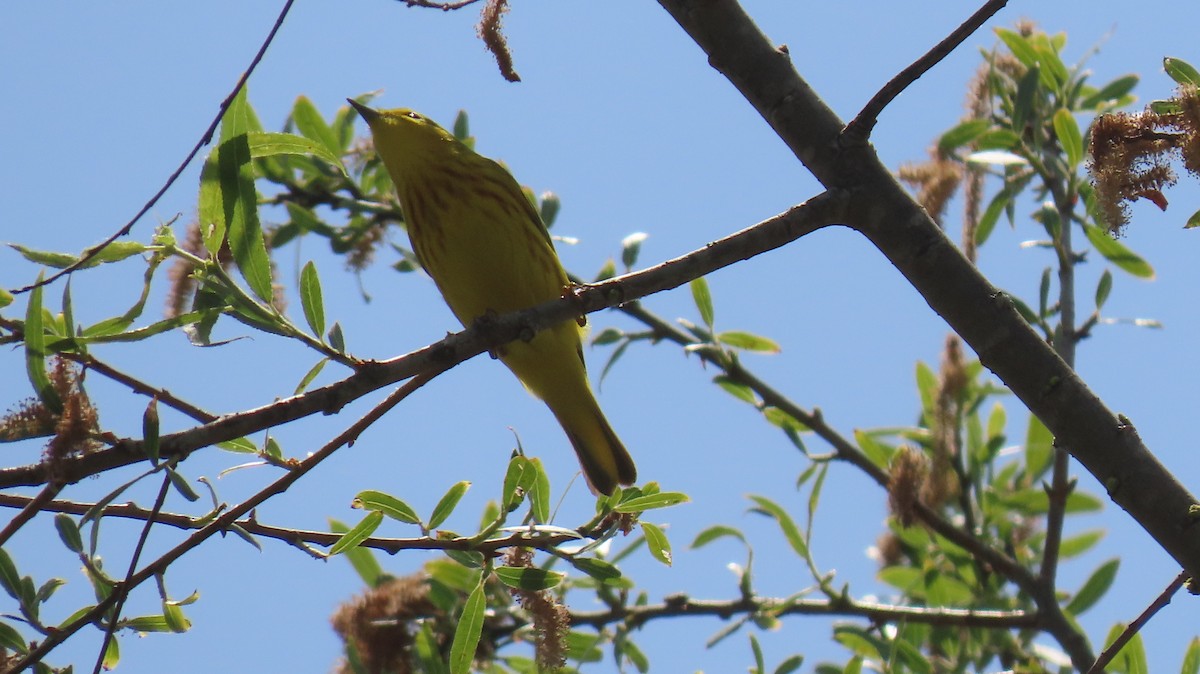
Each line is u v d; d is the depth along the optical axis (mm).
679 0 7910
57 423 6680
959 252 7539
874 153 7578
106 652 6723
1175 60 7609
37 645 6984
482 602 7828
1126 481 7207
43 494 6309
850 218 7523
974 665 11992
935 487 11672
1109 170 7062
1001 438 12703
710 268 7293
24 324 7023
